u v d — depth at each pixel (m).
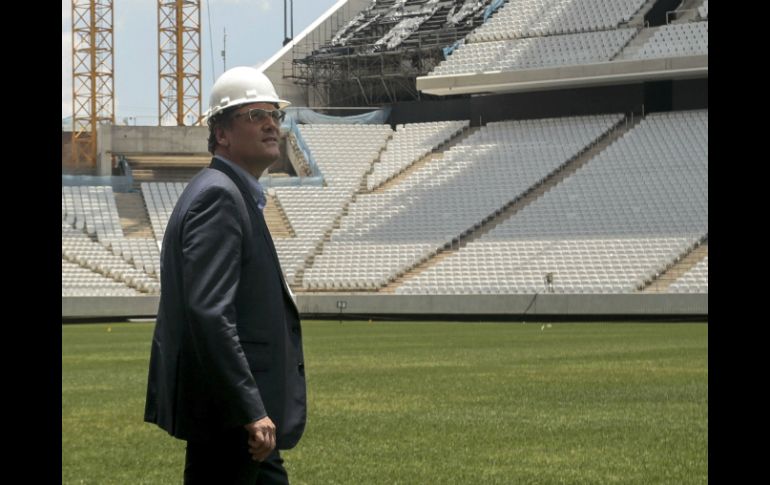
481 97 64.31
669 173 53.88
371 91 69.19
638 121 58.97
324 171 62.12
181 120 69.31
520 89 61.19
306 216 57.97
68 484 8.70
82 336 35.47
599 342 28.55
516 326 39.34
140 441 11.38
